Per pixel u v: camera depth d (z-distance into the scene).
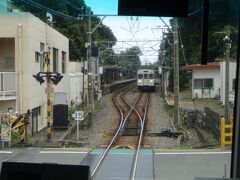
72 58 47.19
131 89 77.25
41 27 28.06
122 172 11.09
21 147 17.78
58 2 21.09
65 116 25.92
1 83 24.12
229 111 17.95
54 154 15.09
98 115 35.88
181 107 34.19
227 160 13.45
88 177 4.03
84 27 37.31
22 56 24.84
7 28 24.80
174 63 28.16
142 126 27.55
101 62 61.53
